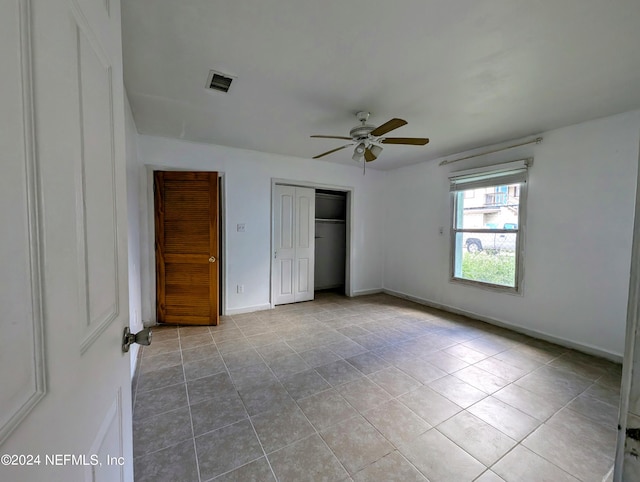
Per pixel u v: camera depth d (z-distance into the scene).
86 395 0.58
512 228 3.55
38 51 0.42
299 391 2.17
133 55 1.87
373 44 1.75
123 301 0.86
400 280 5.15
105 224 0.71
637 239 0.41
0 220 0.34
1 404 0.33
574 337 2.99
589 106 2.56
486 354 2.83
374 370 2.50
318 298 5.07
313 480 1.40
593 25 1.56
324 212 5.71
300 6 1.46
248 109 2.67
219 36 1.69
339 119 2.89
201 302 3.58
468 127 3.08
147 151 3.42
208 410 1.93
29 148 0.40
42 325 0.42
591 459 1.55
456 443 1.66
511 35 1.66
